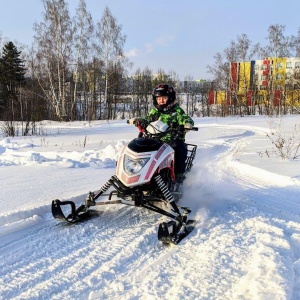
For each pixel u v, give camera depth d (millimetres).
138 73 43406
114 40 37375
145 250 3906
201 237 4203
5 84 40438
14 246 3949
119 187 4379
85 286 3115
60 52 33438
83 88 38031
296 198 6039
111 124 25859
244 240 4062
